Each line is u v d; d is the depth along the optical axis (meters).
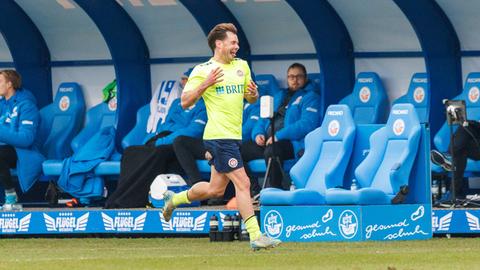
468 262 31.16
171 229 42.66
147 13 50.59
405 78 48.00
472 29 46.34
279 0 49.00
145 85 51.53
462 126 42.78
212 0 49.12
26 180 48.69
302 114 46.81
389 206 39.03
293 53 49.78
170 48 51.41
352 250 35.38
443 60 46.62
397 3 45.38
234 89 34.03
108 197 49.44
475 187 46.94
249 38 50.44
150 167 46.03
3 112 49.62
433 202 43.81
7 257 34.88
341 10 47.84
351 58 48.59
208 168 45.91
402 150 40.12
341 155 40.81
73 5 51.31
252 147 46.00
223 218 41.50
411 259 31.98
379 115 47.22
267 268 29.77
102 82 52.72
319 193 39.50
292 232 39.38
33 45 52.69
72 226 43.84
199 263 31.19
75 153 48.97
